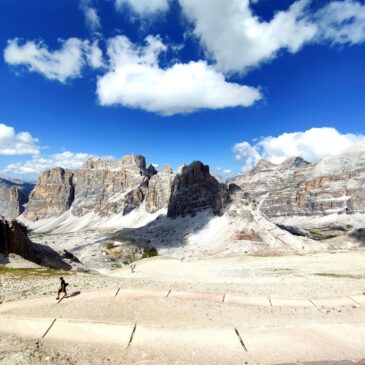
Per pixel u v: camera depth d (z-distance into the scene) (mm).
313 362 29500
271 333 36188
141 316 40531
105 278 62500
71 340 35094
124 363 30844
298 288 57250
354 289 56312
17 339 34906
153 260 168125
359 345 33250
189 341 34500
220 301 46625
